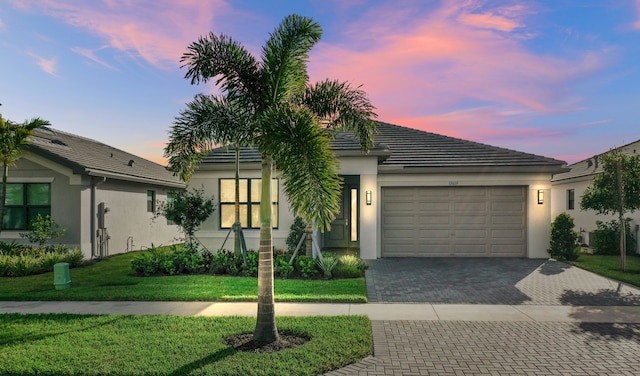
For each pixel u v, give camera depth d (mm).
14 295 9742
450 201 15977
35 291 10320
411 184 15883
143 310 8539
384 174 15953
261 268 6660
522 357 5922
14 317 7910
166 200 22969
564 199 22625
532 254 15531
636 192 12859
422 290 10391
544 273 12648
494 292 10164
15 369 5469
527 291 10258
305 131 5988
